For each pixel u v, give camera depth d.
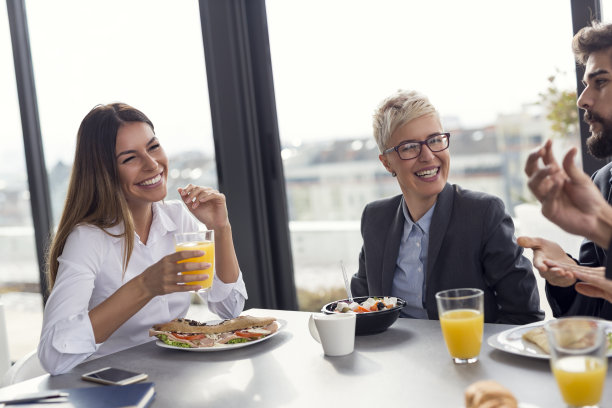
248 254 2.59
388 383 1.08
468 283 1.59
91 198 1.71
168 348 1.44
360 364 1.19
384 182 2.42
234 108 2.54
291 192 2.60
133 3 2.78
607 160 1.98
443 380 1.07
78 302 1.52
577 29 1.98
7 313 3.27
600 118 1.56
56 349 1.36
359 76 2.38
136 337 1.72
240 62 2.54
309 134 2.51
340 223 2.53
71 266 1.57
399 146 1.63
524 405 0.88
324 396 1.05
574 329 0.89
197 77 2.64
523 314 1.57
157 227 1.82
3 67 3.15
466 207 1.63
